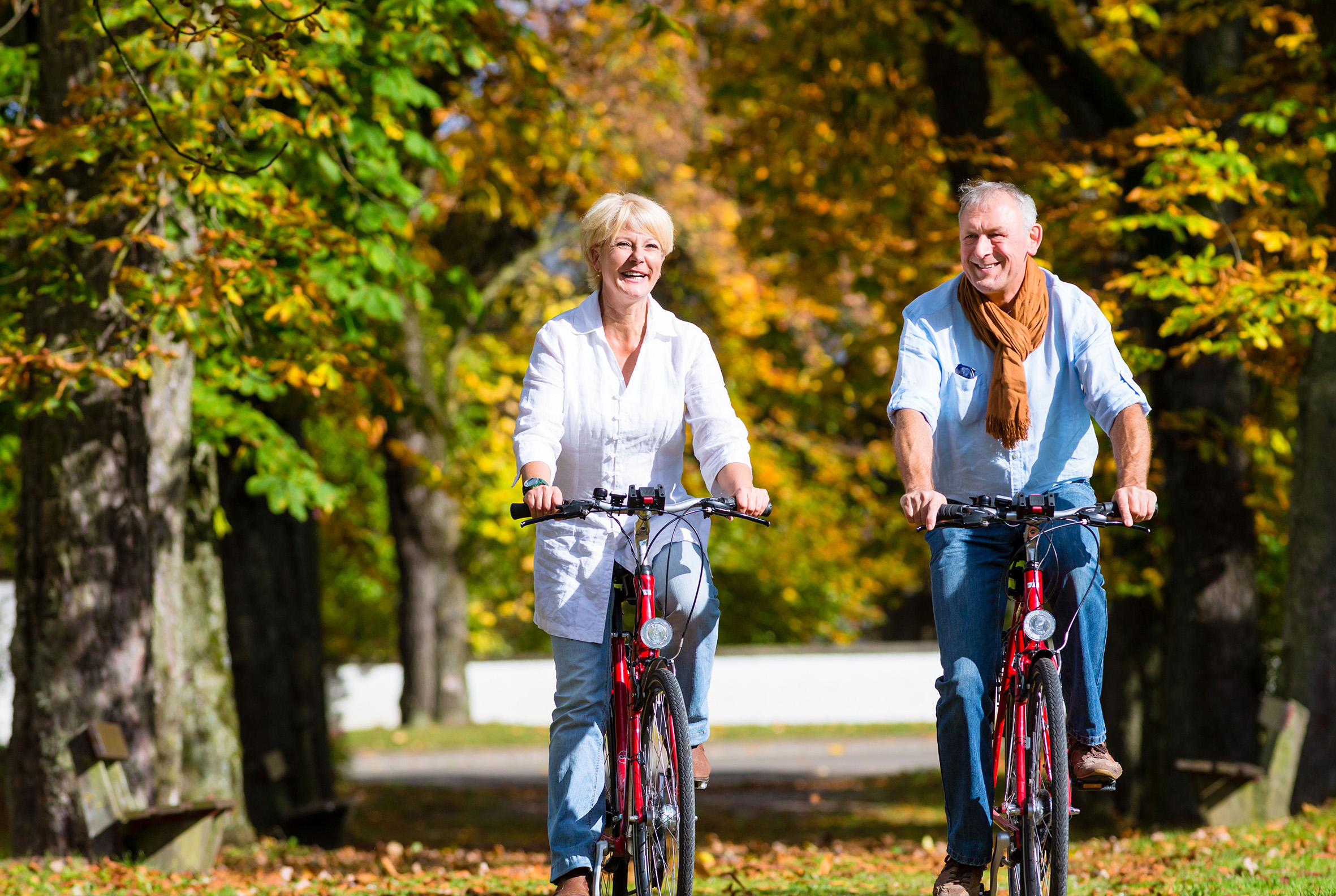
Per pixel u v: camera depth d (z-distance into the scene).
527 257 43.75
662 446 8.68
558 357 8.57
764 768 45.03
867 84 27.83
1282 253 17.77
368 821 28.22
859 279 25.33
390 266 16.91
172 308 13.93
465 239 41.16
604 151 36.69
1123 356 17.64
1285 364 20.94
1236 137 20.45
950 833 7.95
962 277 8.37
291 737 22.70
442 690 48.34
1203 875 11.20
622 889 8.62
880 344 24.81
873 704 56.88
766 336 39.38
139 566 14.95
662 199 40.47
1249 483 22.12
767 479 49.19
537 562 8.53
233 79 14.09
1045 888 7.70
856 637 73.62
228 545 22.62
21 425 15.06
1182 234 17.67
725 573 63.00
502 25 20.17
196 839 14.23
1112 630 25.39
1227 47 21.77
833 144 28.45
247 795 22.14
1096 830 23.70
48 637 14.70
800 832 25.64
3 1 19.34
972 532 8.12
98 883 12.79
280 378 16.05
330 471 45.84
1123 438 7.85
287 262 16.19
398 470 45.91
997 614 8.08
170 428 15.68
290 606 23.12
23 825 14.66
